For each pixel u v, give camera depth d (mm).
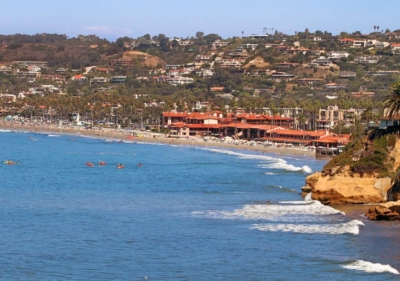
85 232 145375
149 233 143500
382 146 179500
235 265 118500
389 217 153875
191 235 140750
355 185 176000
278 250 127625
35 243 135125
